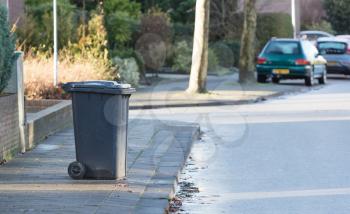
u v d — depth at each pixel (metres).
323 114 24.12
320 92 33.97
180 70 42.62
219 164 14.92
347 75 45.41
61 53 28.11
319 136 18.86
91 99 11.66
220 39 51.31
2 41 13.15
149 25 39.78
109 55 31.12
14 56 13.94
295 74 36.59
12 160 13.59
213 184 12.95
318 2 72.62
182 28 46.19
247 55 37.03
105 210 9.80
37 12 31.94
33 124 15.38
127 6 41.75
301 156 15.85
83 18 31.92
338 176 13.63
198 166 14.67
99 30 30.62
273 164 14.91
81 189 11.09
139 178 12.12
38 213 9.56
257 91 32.22
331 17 73.00
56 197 10.53
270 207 11.21
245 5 36.91
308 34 58.84
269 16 54.28
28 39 29.50
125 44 39.75
